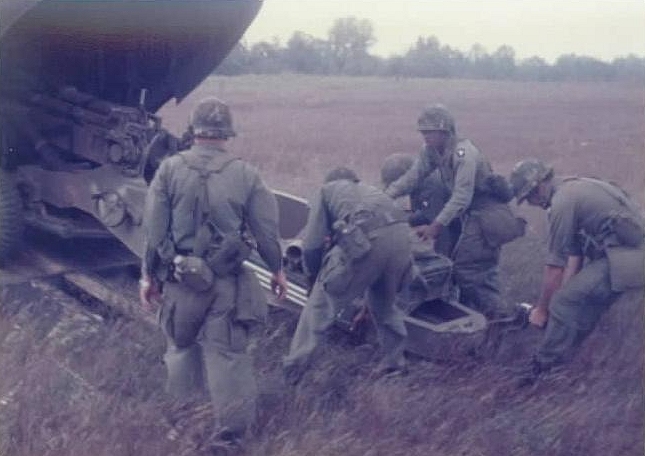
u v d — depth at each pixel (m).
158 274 3.83
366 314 4.61
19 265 5.44
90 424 3.66
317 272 4.42
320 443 3.63
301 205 5.36
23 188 5.54
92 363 4.21
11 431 3.60
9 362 4.06
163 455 3.56
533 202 4.58
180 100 6.33
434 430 3.80
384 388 4.02
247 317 3.78
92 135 5.55
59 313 4.88
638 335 4.40
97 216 5.32
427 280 4.68
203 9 5.63
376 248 4.19
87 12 5.32
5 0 4.86
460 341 4.41
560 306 4.38
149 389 4.05
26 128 5.69
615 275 4.28
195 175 3.71
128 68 5.92
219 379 3.73
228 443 3.70
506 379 4.22
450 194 5.05
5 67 5.41
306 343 4.28
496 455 3.75
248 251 3.78
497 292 5.06
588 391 4.04
